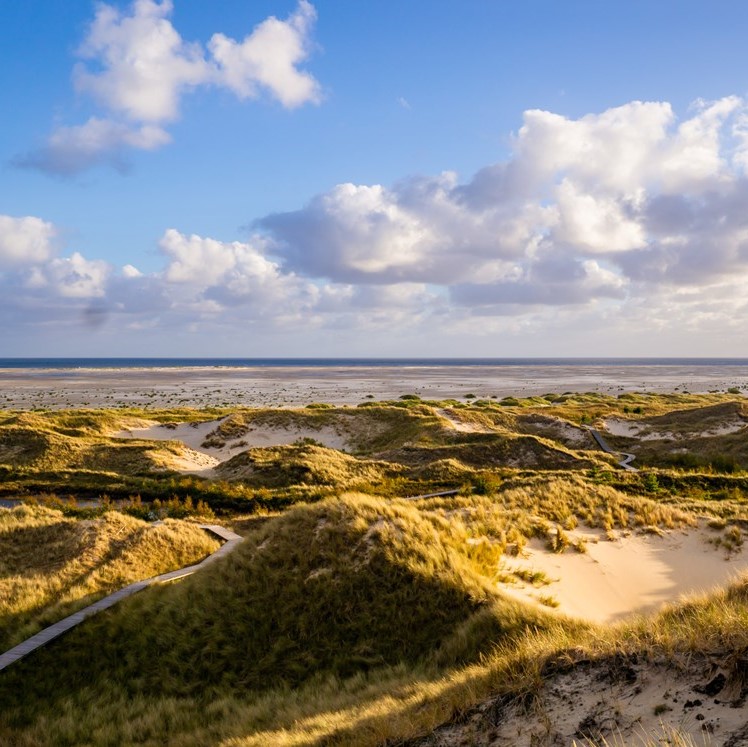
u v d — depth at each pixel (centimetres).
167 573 1992
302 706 1105
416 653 1299
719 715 562
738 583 1269
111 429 5772
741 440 4822
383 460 4741
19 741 1145
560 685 721
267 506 3134
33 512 2523
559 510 2184
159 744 1090
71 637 1498
